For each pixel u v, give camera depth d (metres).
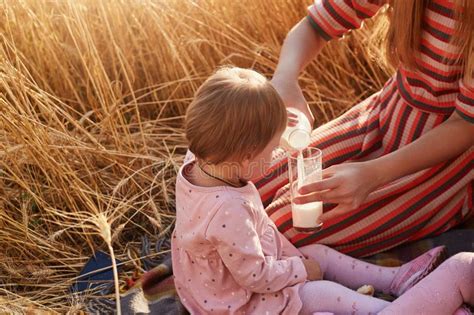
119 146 2.79
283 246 2.14
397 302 1.86
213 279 1.94
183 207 1.94
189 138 1.87
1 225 2.51
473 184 2.27
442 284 1.88
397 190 2.19
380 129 2.31
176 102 3.12
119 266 2.40
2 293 2.32
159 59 3.13
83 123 3.06
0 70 2.78
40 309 2.18
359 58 3.28
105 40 3.09
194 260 1.97
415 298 1.86
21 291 2.36
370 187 2.03
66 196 2.57
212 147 1.84
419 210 2.21
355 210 2.20
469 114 1.99
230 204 1.84
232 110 1.81
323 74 3.18
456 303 1.89
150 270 2.26
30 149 2.55
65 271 2.42
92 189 2.67
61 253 2.46
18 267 2.43
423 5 1.95
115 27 3.11
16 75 2.60
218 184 1.90
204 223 1.86
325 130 2.38
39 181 2.68
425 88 2.12
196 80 3.16
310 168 2.00
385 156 2.05
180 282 2.04
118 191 2.70
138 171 2.68
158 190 2.75
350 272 2.16
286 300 1.91
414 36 1.99
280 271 1.90
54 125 2.88
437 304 1.87
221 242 1.85
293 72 2.30
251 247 1.85
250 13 3.22
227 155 1.84
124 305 2.14
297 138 2.02
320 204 2.05
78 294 2.28
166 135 3.02
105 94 2.85
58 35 3.12
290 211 2.20
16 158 2.64
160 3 3.15
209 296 1.96
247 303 1.93
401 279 2.08
